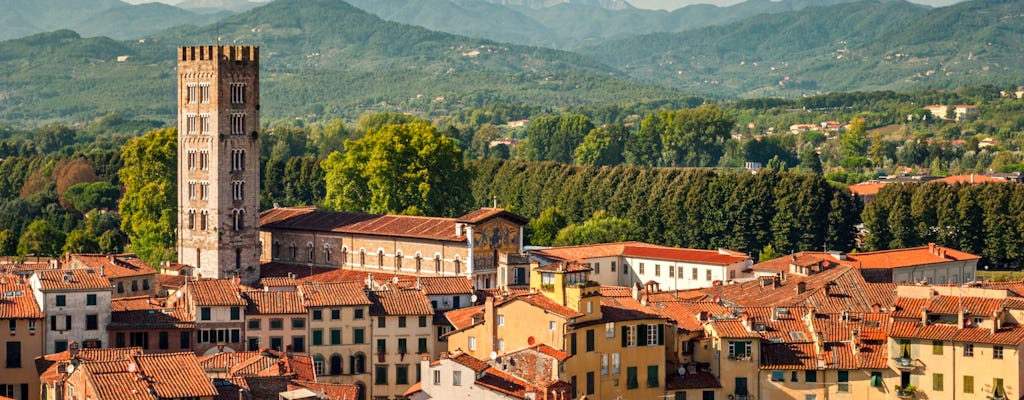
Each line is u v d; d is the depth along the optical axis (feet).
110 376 620.08
